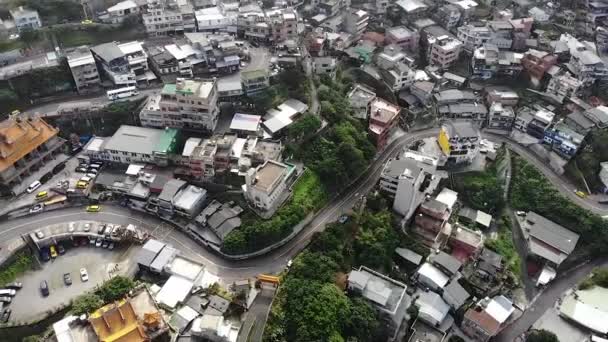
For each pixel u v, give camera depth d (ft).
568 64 506.48
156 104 412.77
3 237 339.16
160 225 357.00
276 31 492.54
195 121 402.31
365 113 453.17
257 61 471.62
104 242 345.31
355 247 354.13
